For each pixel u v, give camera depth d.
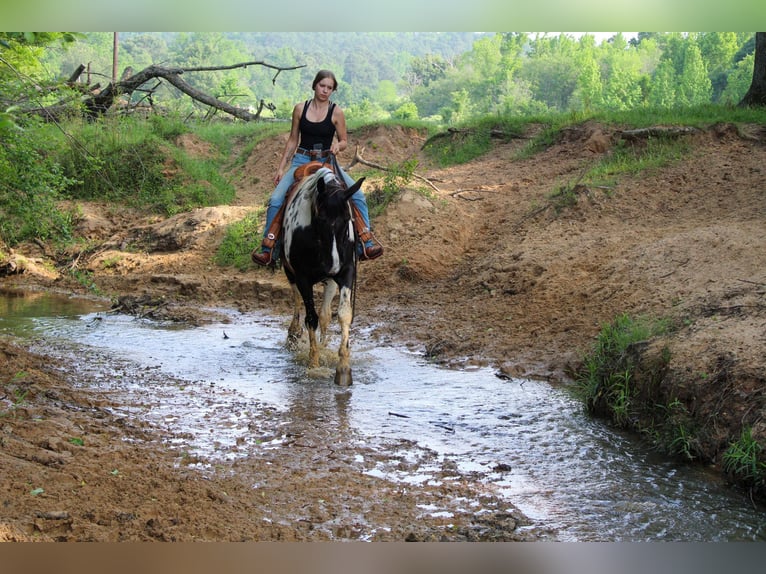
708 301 8.05
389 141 21.03
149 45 117.44
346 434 6.60
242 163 21.31
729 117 15.90
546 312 9.76
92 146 18.06
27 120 9.07
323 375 8.36
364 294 11.84
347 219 7.78
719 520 5.10
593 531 4.92
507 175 15.53
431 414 7.17
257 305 12.17
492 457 6.18
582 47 122.56
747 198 11.45
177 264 14.12
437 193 14.35
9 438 5.67
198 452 6.02
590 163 14.73
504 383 8.13
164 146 18.42
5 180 9.37
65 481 5.07
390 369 8.66
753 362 6.34
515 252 11.52
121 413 6.91
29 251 15.20
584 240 11.19
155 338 10.13
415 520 4.98
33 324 10.85
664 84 75.81
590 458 6.17
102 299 12.91
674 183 12.56
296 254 8.18
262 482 5.46
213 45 108.88
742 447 5.67
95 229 15.88
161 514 4.77
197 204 16.92
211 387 7.94
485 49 124.19
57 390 7.25
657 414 6.70
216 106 26.38
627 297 9.30
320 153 8.76
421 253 12.38
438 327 10.10
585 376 8.02
